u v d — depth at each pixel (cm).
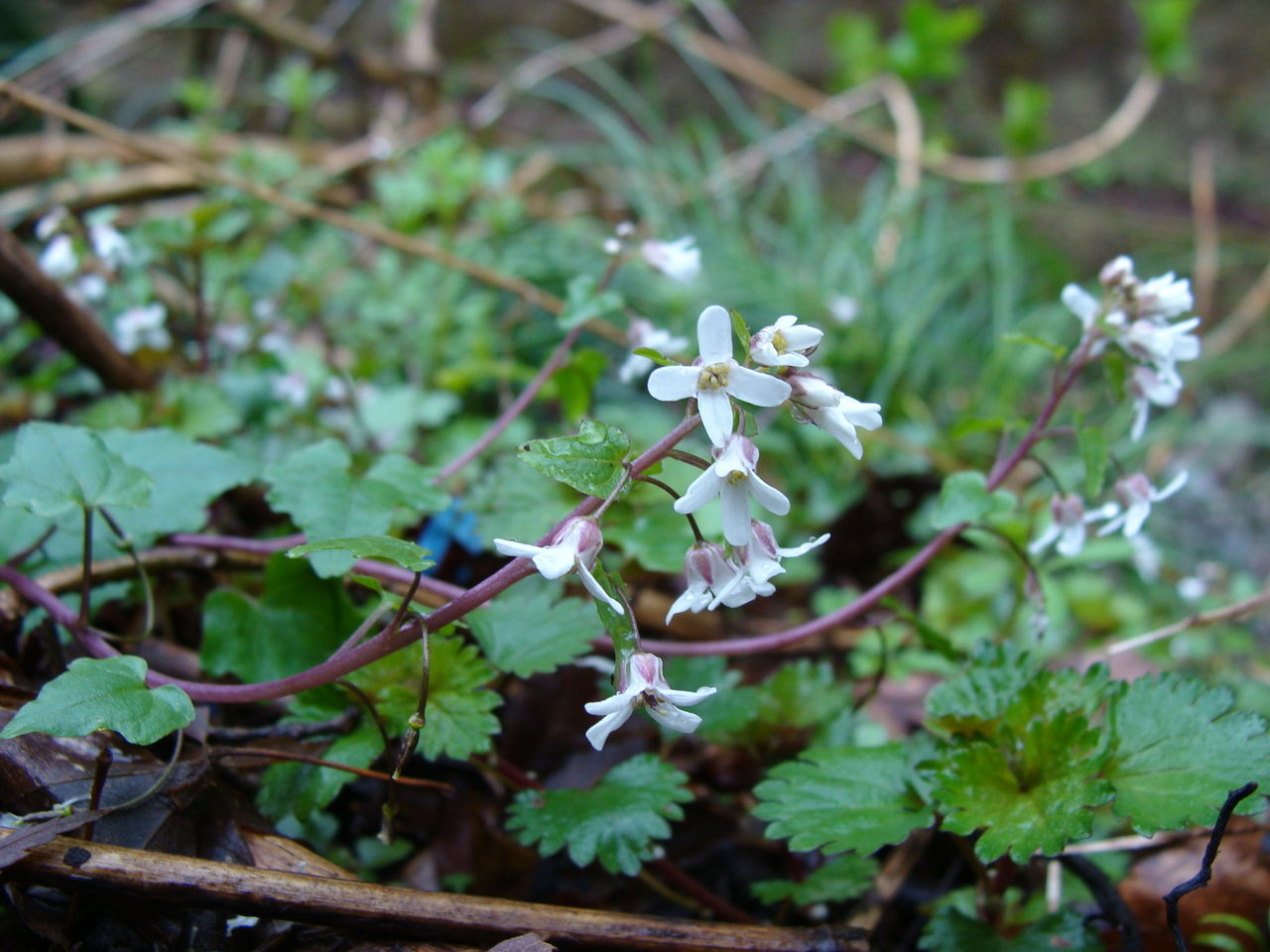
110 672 23
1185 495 60
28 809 24
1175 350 28
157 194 52
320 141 75
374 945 24
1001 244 67
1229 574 48
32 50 65
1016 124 67
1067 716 25
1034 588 29
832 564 46
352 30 85
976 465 50
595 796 26
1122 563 49
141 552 29
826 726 30
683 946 24
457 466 31
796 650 37
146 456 30
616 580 23
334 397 40
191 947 24
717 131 86
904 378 60
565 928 24
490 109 71
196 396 35
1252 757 24
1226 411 68
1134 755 25
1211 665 41
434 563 23
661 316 55
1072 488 47
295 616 28
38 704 22
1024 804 25
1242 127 87
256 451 36
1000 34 88
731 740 30
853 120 78
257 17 63
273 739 26
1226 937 28
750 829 30
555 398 44
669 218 67
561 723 31
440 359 47
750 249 67
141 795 24
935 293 63
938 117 82
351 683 25
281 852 25
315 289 47
